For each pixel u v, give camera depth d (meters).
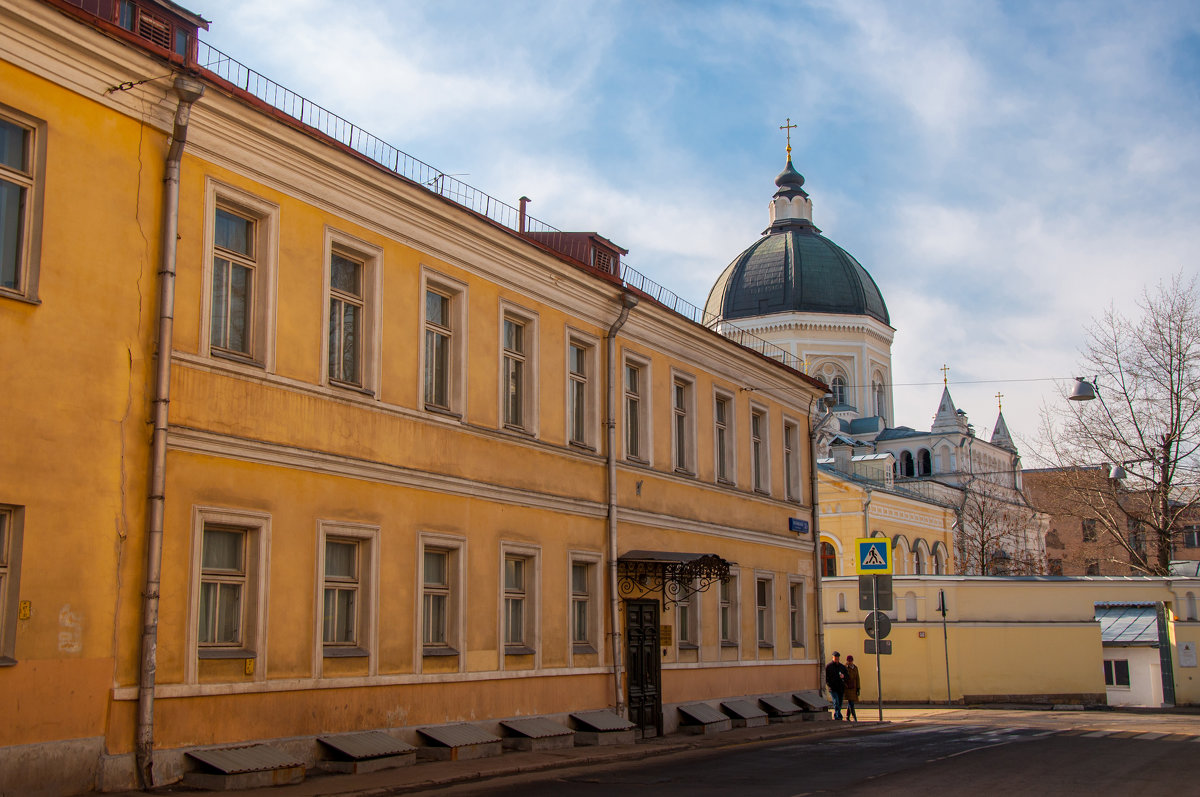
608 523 22.80
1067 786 15.24
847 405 80.88
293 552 15.53
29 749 12.05
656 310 24.69
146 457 13.60
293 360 15.85
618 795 14.08
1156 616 41.03
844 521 61.56
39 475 12.43
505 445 20.03
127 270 13.60
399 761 16.12
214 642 14.60
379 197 17.45
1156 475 45.22
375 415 17.16
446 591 18.53
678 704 24.72
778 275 81.19
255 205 15.48
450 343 19.14
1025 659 38.88
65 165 13.02
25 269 12.59
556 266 21.50
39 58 12.78
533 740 19.16
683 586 25.52
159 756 13.38
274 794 13.19
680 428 26.52
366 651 16.58
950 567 71.88
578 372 22.97
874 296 83.62
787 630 30.41
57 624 12.47
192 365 14.33
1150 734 25.03
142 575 13.42
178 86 14.09
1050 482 51.16
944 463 83.88
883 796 14.13
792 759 19.34
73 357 12.90
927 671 38.97
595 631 22.23
